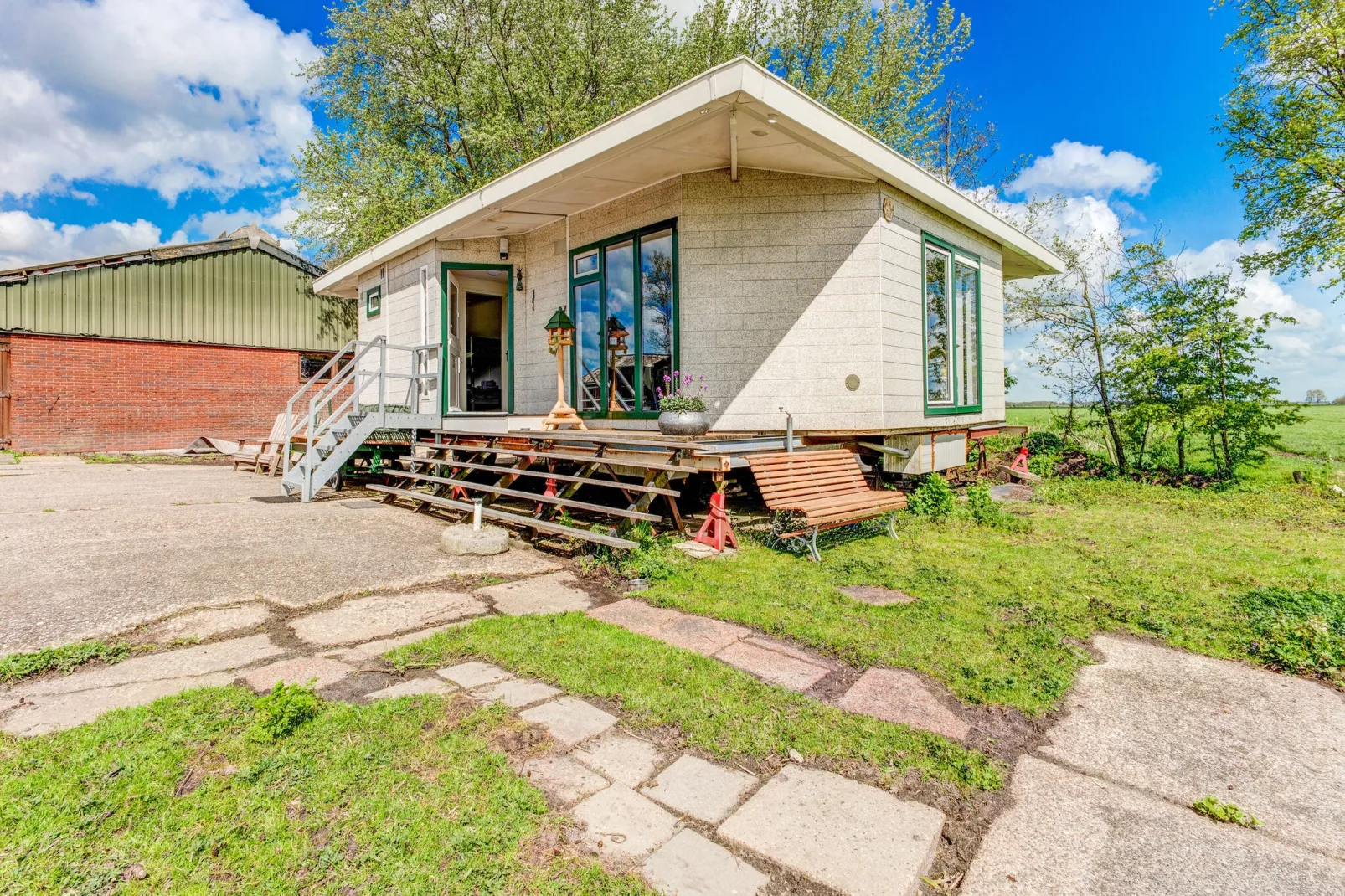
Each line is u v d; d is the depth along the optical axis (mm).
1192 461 11383
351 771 2260
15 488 9117
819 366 7461
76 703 2781
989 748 2646
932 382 8859
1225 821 2188
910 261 8109
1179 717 2945
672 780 2324
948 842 2084
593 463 6785
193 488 9484
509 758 2420
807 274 7438
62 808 2010
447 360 9656
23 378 14695
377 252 11008
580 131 15945
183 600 4156
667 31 17594
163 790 2129
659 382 7832
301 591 4441
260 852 1860
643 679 3121
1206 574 5129
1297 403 9695
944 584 4859
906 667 3393
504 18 16656
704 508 7688
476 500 6895
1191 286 10336
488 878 1782
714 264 7395
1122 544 6191
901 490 9211
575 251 8922
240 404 17484
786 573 5098
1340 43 9328
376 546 5809
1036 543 6258
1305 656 3529
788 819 2111
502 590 4664
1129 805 2281
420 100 17438
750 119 5629
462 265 9758
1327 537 6562
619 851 1926
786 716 2801
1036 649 3635
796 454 6156
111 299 15703
